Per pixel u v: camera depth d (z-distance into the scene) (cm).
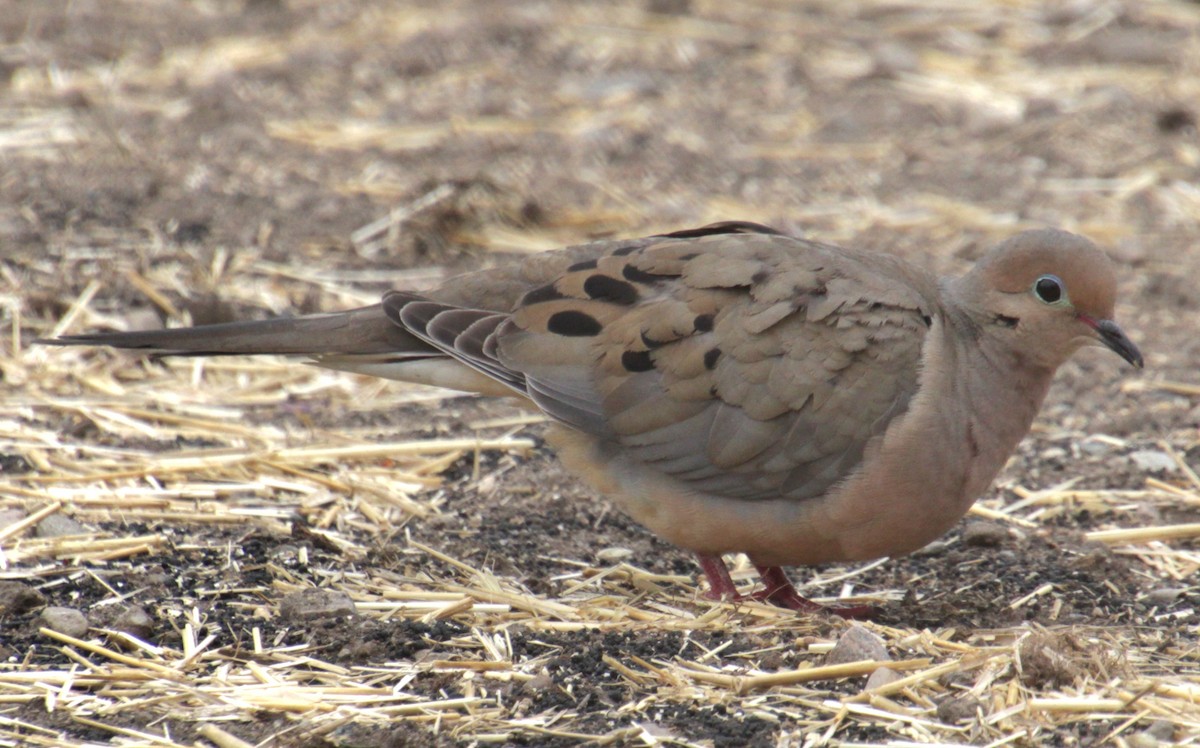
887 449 906
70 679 828
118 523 1053
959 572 1059
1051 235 941
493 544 1073
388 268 1593
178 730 787
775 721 793
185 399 1305
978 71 2239
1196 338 1513
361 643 880
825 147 2002
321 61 2195
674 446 946
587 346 963
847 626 912
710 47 2320
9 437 1184
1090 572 1044
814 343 923
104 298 1450
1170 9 2455
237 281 1515
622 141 1984
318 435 1248
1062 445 1298
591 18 2412
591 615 943
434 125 2006
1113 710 794
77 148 1814
